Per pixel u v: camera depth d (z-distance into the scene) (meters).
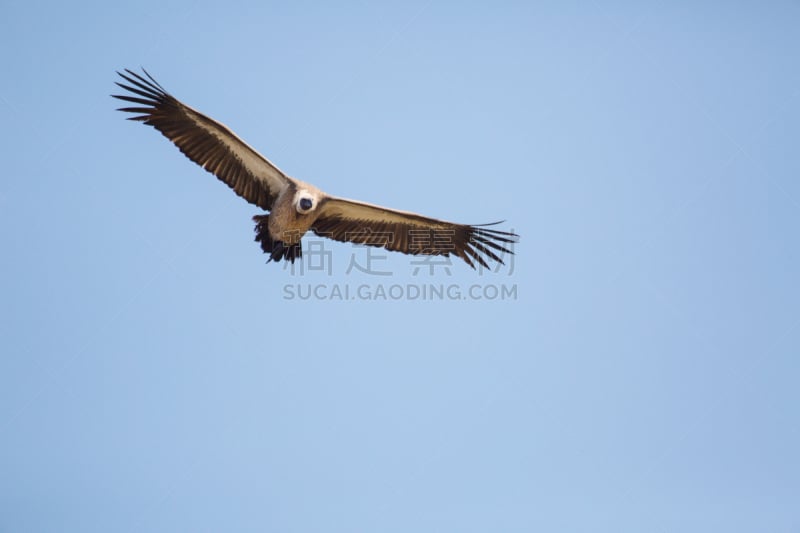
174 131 14.58
